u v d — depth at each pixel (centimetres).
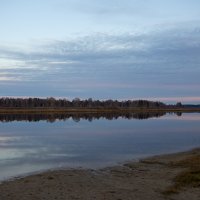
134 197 1472
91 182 1786
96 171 2173
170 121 8700
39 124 7344
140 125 6975
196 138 4372
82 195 1507
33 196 1501
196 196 1484
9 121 8544
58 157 2831
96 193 1540
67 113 16025
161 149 3322
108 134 4941
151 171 2162
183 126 6656
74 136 4666
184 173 1908
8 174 2119
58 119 9869
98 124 7375
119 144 3731
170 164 2405
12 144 3753
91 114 14900
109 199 1442
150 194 1521
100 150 3256
